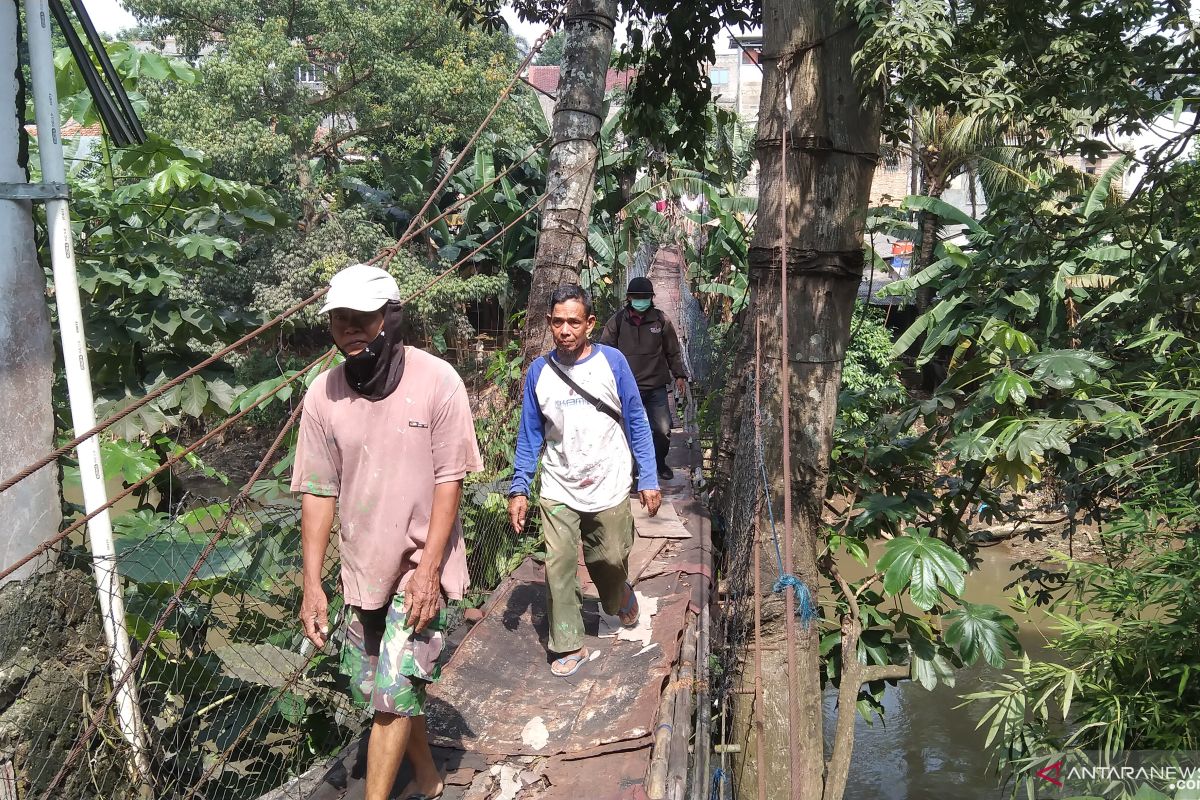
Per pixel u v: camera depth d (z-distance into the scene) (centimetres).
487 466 532
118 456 391
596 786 282
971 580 1200
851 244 488
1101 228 533
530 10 920
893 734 968
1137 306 536
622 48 868
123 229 475
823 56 470
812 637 489
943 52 378
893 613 539
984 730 964
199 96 1603
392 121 1817
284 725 366
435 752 308
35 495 279
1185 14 404
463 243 1952
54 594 278
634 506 592
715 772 335
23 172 286
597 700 340
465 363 957
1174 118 395
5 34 278
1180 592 397
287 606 358
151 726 313
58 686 273
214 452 1339
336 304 226
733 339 1015
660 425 645
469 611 417
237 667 353
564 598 366
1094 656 412
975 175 1706
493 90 1792
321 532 246
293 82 1702
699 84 870
